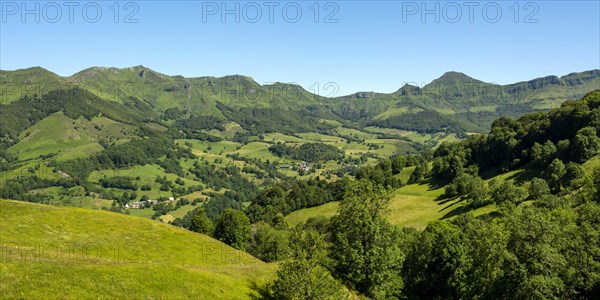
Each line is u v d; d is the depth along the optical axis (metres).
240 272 62.28
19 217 69.25
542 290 52.56
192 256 73.94
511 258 57.75
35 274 39.41
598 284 55.44
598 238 59.62
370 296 71.12
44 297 36.19
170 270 50.69
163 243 75.25
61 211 78.88
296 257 55.72
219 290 51.47
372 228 70.69
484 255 66.25
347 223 74.00
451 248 86.56
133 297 41.59
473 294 71.00
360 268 71.06
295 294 52.34
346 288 68.62
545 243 58.16
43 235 64.94
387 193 75.19
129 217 86.50
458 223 124.94
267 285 59.84
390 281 71.88
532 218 60.84
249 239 140.12
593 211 68.62
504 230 67.12
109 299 39.72
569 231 61.66
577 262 58.06
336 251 73.31
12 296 34.81
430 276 90.50
